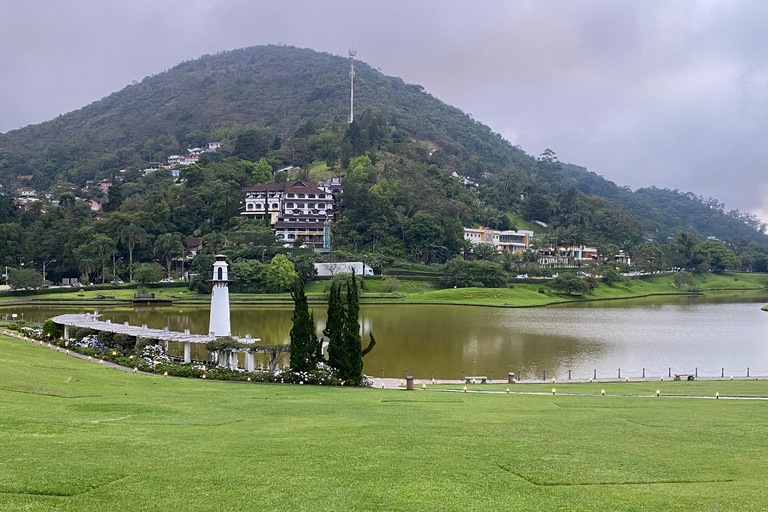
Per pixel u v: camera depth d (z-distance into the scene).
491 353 87.69
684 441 27.73
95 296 168.38
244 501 18.34
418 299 174.88
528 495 19.42
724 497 19.20
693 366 79.81
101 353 62.41
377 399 43.53
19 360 50.19
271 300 164.38
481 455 24.53
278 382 53.81
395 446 25.95
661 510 18.05
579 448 26.03
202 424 30.34
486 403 42.44
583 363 80.88
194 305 158.00
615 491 19.92
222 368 56.34
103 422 29.09
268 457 23.42
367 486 20.06
